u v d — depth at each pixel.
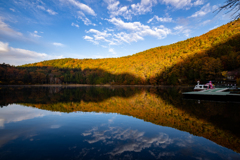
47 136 4.62
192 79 64.81
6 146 3.80
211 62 55.22
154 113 8.60
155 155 3.33
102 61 181.50
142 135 4.79
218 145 3.98
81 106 11.43
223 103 12.16
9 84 94.62
